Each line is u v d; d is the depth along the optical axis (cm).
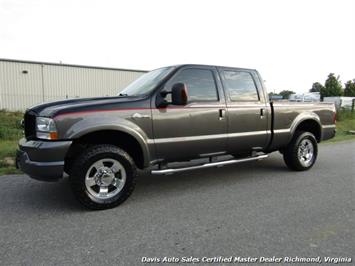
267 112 540
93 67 2675
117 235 317
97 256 275
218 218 363
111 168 398
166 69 465
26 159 369
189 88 455
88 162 377
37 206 403
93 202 382
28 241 303
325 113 643
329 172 600
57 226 339
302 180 538
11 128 1237
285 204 412
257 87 536
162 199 434
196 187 494
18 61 2358
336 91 5975
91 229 332
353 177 561
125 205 409
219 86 486
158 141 424
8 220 356
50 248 289
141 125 408
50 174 357
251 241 303
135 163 445
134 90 468
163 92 424
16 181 520
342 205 407
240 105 504
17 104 2392
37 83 2455
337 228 334
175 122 436
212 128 472
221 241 304
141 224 346
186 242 301
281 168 634
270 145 559
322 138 642
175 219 360
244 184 512
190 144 453
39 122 369
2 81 2320
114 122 385
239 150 522
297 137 595
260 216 369
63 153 360
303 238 310
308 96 3450
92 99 399
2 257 272
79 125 367
